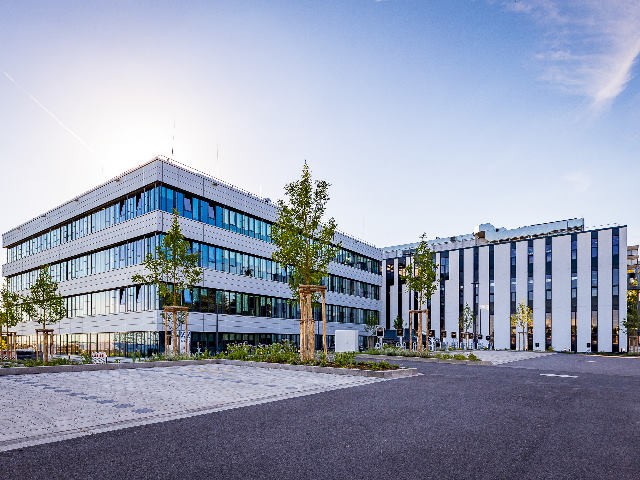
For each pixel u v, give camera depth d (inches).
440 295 3100.4
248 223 1903.3
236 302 1792.6
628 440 288.2
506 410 394.0
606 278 2556.6
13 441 279.1
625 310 2490.2
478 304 2942.9
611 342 2500.0
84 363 871.1
